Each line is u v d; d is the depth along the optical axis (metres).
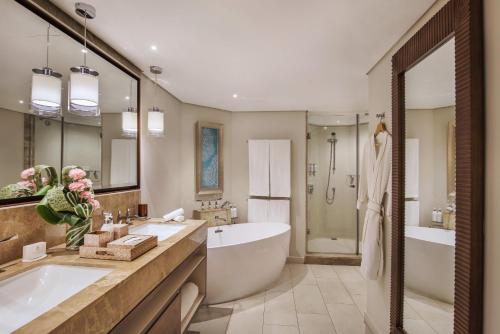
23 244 1.25
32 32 1.33
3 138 1.20
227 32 1.71
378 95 2.20
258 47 1.93
